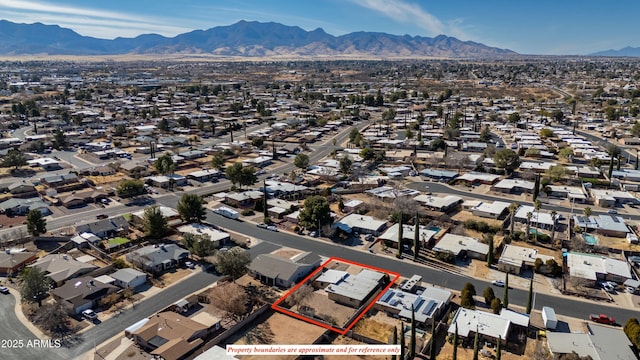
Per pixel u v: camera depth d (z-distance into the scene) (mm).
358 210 129000
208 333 72062
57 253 100000
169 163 165750
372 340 69875
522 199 140625
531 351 68375
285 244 107438
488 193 147375
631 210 130125
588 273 89500
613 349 66375
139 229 115812
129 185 142000
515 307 80500
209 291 84438
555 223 116250
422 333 72438
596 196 136125
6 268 91938
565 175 160375
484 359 66438
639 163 180250
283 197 142250
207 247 95625
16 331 72562
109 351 67562
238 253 89375
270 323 75562
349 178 162125
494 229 113438
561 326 74562
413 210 122438
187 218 117500
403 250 103875
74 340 70438
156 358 65125
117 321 75688
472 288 81562
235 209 131625
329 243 108188
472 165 178000
